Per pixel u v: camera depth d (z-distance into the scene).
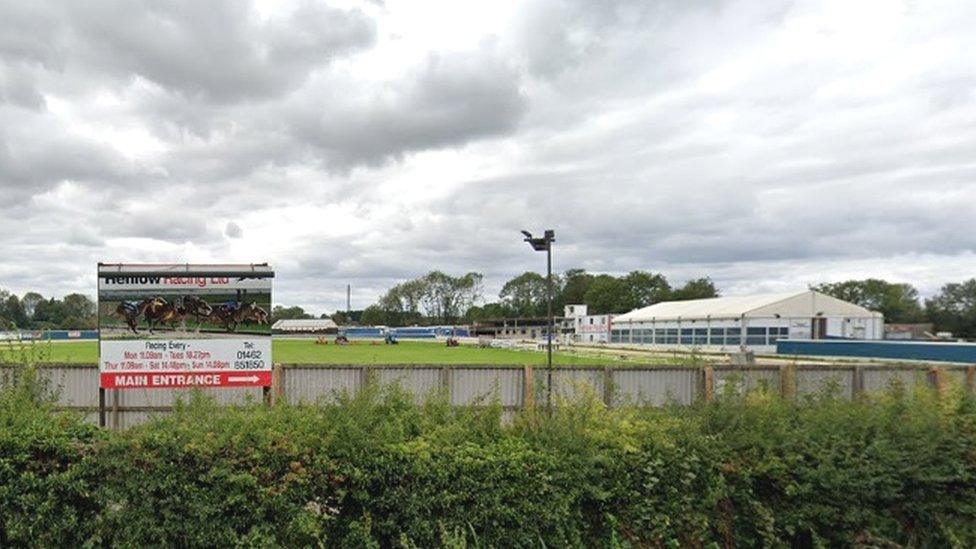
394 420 5.53
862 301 122.88
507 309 168.38
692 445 5.42
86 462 5.00
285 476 4.91
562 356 58.06
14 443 5.01
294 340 127.31
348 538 5.00
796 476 5.36
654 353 58.94
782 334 59.62
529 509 5.06
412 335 143.00
